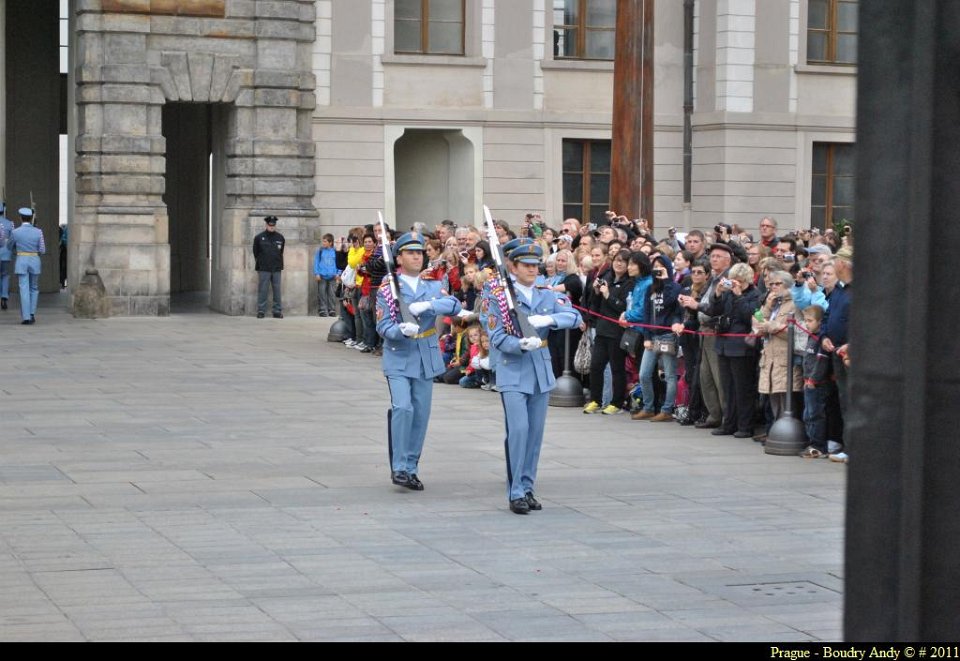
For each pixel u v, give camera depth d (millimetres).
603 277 17281
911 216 4039
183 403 17859
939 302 4039
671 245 21828
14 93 36531
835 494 12266
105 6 30219
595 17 33125
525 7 32562
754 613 8406
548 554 9945
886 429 4152
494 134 32531
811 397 14086
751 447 14852
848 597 4234
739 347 15211
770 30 32812
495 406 17875
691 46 33094
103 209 30344
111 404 17641
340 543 10234
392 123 31969
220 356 23438
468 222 32594
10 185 36656
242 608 8406
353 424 16328
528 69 32656
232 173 31312
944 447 4066
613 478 13008
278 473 13094
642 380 16656
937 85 3990
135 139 30438
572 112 32875
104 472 13008
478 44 32375
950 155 4012
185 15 30688
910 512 4070
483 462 13805
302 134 31641
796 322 14359
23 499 11711
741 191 32812
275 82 31141
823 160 33594
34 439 14867
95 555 9766
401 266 12555
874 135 4117
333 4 31641
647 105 25109
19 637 7723
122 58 30344
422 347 12398
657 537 10531
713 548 10164
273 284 30812
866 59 4105
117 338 26031
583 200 33250
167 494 12000
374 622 8117
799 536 10586
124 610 8336
